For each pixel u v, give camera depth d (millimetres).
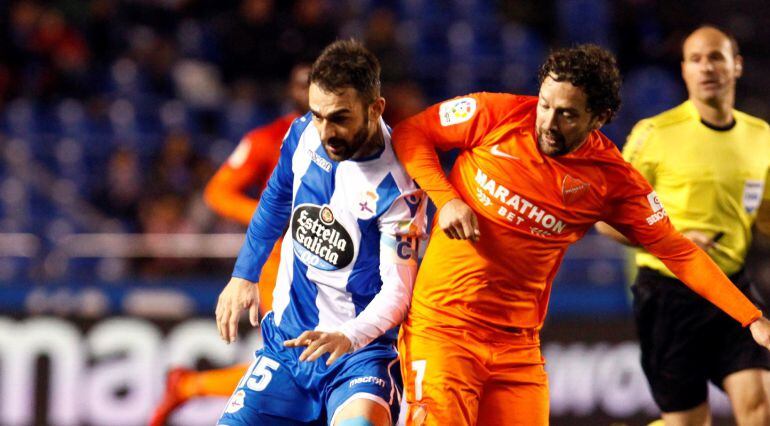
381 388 12977
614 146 13609
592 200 13523
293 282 13766
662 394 17484
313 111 12438
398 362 13703
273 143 20391
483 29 47844
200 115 42500
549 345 26375
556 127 12789
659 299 17297
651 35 48406
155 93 42719
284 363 13633
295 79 19266
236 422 13234
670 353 17281
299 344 12211
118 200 35656
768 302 30031
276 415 13445
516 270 13609
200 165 35625
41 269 28109
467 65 46312
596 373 26359
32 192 36906
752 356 16500
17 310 25391
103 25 43875
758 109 48781
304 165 13477
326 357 13391
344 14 45562
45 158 39562
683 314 17078
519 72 46281
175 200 32562
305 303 13672
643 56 47406
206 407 25312
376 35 40219
